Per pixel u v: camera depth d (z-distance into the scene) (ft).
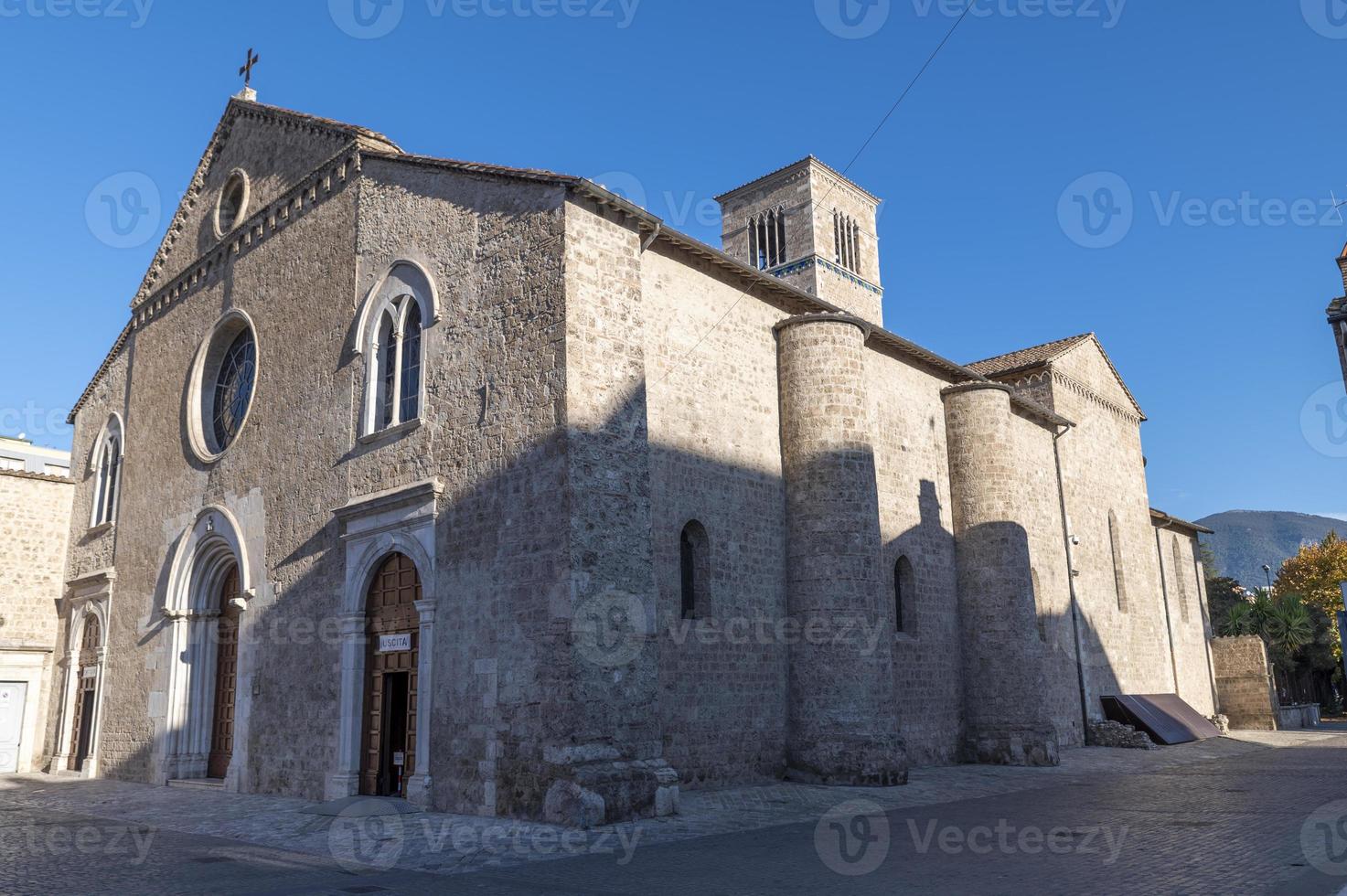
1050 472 105.09
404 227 65.16
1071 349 115.03
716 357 66.44
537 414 52.80
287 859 40.63
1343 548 239.91
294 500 69.92
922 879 32.63
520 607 50.98
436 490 57.21
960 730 82.43
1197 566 145.48
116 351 103.04
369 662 61.67
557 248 53.88
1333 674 221.46
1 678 98.32
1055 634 98.68
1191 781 65.46
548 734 48.01
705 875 34.19
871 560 68.03
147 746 80.84
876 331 78.02
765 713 64.13
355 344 66.54
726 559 63.72
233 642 79.00
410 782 54.65
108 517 98.73
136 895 33.04
